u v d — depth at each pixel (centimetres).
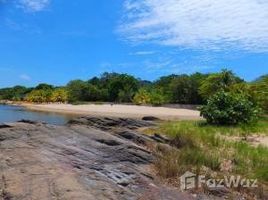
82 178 996
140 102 9612
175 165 1307
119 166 1248
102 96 11594
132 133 1781
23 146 1282
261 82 4819
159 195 1048
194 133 2067
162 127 2505
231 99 2812
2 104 12338
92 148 1386
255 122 2816
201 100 8844
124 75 11850
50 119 5084
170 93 9412
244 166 1439
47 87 14612
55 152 1261
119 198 932
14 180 927
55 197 834
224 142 1902
